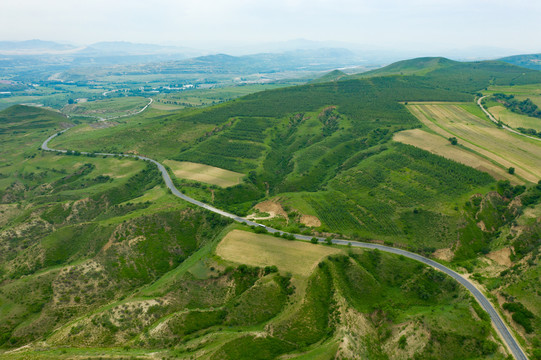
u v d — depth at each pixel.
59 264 139.62
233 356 88.44
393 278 118.56
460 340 90.50
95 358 88.50
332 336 95.50
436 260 126.12
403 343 94.50
